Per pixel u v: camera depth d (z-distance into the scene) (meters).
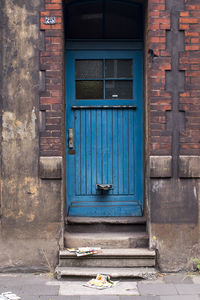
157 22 4.95
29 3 4.93
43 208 4.94
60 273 4.66
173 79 4.98
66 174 5.58
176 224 4.96
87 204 5.59
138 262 4.86
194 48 4.97
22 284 4.51
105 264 4.87
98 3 5.63
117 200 5.61
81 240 5.09
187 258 4.95
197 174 4.95
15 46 4.94
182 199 4.96
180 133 4.96
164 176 4.93
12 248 4.93
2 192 4.94
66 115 5.59
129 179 5.61
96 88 5.66
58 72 4.93
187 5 4.97
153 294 4.23
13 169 4.95
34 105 4.95
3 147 4.95
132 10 5.65
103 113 5.61
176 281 4.62
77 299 4.09
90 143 5.60
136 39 5.62
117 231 5.38
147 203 5.17
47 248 4.93
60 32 4.93
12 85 4.94
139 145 5.61
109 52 5.64
